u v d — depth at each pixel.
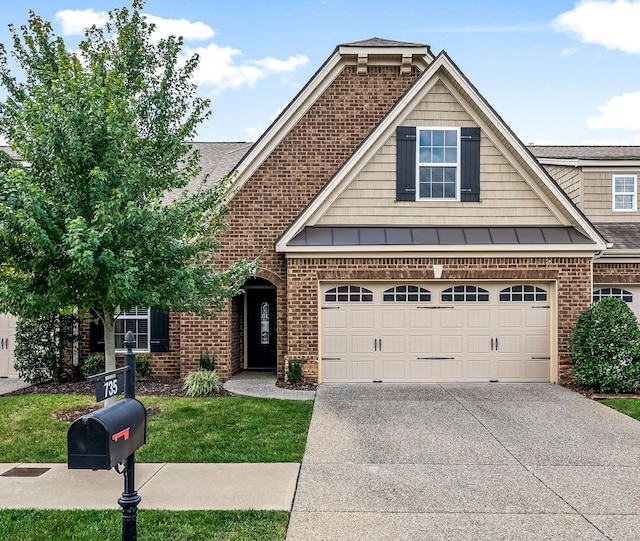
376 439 8.16
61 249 7.57
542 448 7.77
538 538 5.02
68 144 7.50
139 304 8.37
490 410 9.96
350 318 12.63
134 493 4.37
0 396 11.49
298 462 7.14
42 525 5.20
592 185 15.95
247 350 15.33
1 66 8.58
